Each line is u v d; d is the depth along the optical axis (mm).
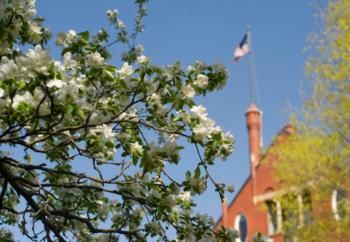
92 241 5488
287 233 16531
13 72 3557
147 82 4352
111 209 5652
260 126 26547
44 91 3738
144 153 4285
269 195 23609
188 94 4320
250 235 23875
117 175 4730
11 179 4852
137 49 6055
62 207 5590
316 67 15508
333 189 15805
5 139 4352
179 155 4297
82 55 4301
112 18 6641
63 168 5461
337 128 15141
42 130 4199
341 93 15148
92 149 4492
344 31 15047
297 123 16031
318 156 15680
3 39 4305
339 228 15102
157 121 4617
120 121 4520
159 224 4828
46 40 4973
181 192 4941
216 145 4312
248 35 29641
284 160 16656
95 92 4586
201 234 4703
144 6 6707
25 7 4293
